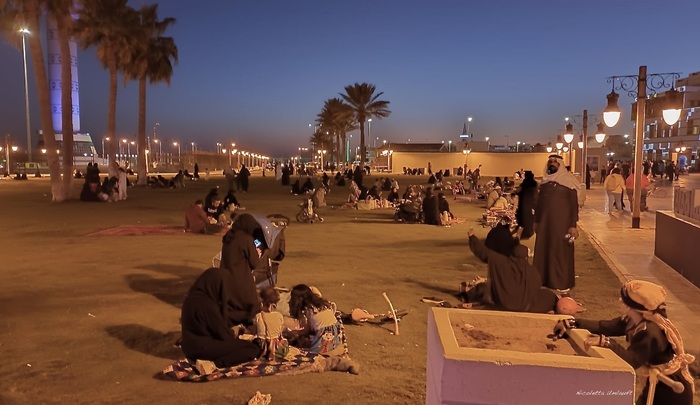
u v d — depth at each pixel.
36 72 24.55
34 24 23.61
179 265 9.78
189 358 4.93
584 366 2.27
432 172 67.56
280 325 5.11
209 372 4.64
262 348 4.98
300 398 4.25
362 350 5.43
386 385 4.54
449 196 30.25
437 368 2.46
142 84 40.75
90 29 34.06
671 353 2.82
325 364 4.89
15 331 5.97
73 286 8.17
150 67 40.59
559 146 42.31
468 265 9.74
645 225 15.24
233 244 5.80
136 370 4.87
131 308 6.93
